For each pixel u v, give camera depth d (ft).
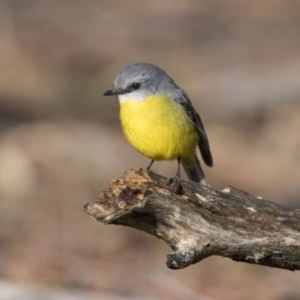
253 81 72.54
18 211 49.75
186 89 74.69
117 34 89.45
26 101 68.59
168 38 89.20
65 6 98.48
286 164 60.70
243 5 102.78
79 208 50.47
